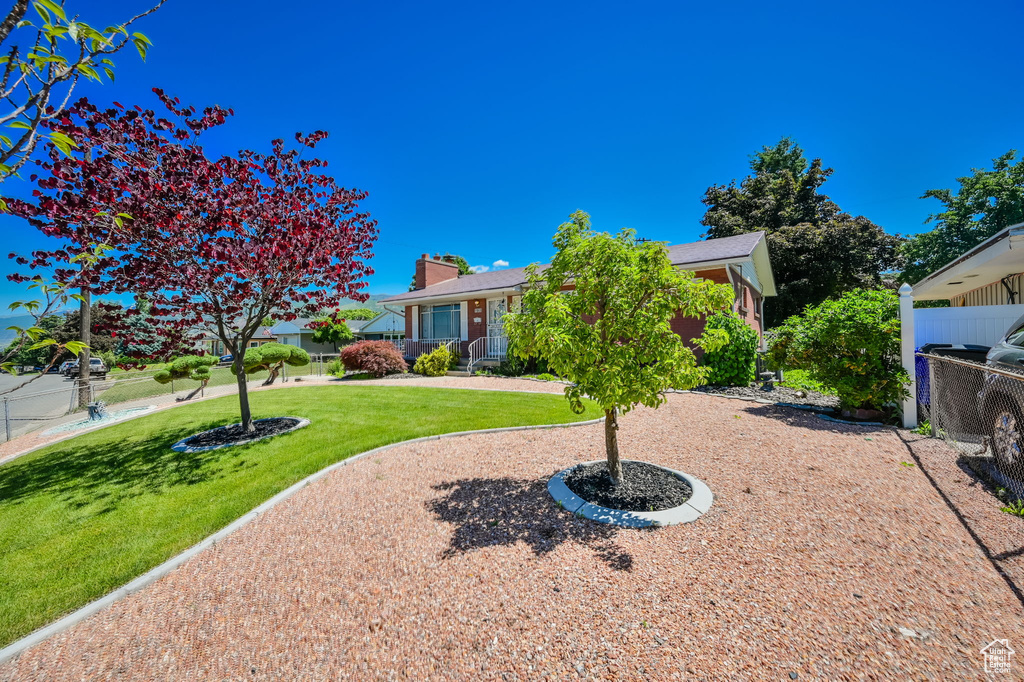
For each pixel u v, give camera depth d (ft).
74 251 14.90
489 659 6.66
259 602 8.49
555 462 15.89
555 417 23.12
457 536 10.62
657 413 23.47
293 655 7.02
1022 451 12.74
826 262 63.31
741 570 8.70
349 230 21.44
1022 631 6.75
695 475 14.03
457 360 52.16
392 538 10.67
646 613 7.53
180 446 19.97
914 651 6.41
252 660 6.98
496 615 7.67
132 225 15.55
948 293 37.24
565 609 7.73
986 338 21.18
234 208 18.01
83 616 8.30
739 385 32.32
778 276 67.92
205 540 10.96
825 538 9.82
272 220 18.33
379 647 7.09
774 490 12.63
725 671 6.18
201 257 17.40
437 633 7.32
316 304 21.11
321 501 13.02
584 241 12.03
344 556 9.98
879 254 66.23
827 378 21.02
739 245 39.93
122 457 19.35
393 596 8.39
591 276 12.46
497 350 52.47
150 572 9.64
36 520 13.07
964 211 66.23
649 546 9.75
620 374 11.04
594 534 10.40
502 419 22.79
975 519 10.44
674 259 39.37
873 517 10.75
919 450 15.92
